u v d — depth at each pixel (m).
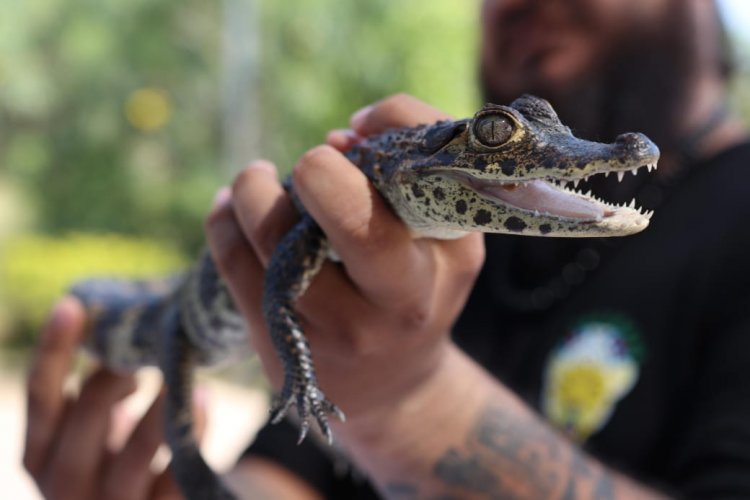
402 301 0.41
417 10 2.27
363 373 0.43
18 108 2.38
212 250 0.45
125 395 0.58
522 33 0.59
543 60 0.58
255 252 0.44
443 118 0.45
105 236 2.35
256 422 1.57
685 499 0.46
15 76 2.31
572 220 0.41
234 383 1.86
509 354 0.56
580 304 0.54
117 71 2.34
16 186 2.43
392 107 0.46
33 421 0.55
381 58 2.27
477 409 0.46
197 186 2.37
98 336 0.59
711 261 0.51
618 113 0.57
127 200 2.39
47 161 2.41
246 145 2.33
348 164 0.40
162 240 2.43
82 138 2.37
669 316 0.51
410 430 0.45
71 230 2.37
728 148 0.54
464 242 0.43
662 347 0.51
